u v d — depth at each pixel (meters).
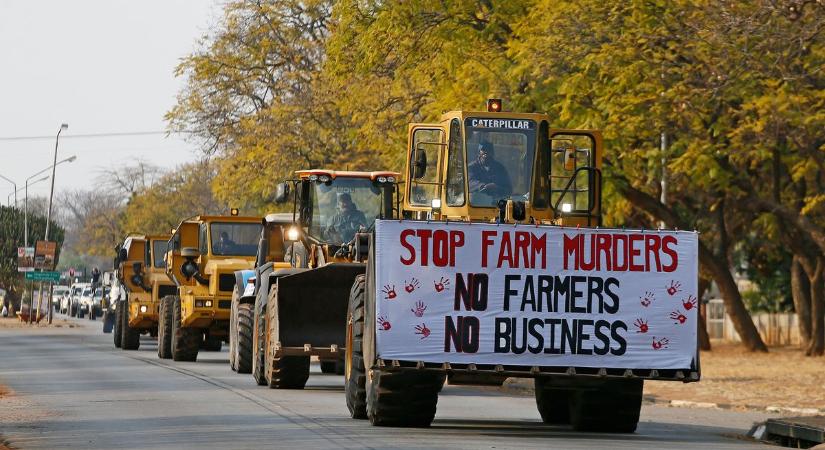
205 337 106.31
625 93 97.00
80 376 79.75
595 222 58.12
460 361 48.28
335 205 75.44
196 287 100.31
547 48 99.06
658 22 94.44
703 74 90.75
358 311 52.19
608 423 51.56
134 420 51.06
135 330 123.12
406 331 48.19
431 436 46.22
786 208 121.50
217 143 188.38
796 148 101.12
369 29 124.50
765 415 67.44
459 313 48.38
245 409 56.66
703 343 151.00
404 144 136.50
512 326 48.56
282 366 70.12
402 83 138.88
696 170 100.12
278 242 86.94
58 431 46.66
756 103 90.19
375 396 49.12
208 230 102.75
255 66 190.00
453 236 48.59
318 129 168.75
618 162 114.88
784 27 81.00
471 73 117.81
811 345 141.62
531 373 48.59
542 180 58.22
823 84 89.50
